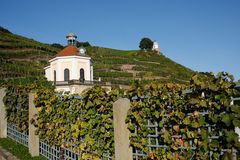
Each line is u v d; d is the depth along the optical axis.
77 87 45.62
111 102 5.93
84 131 6.59
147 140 5.08
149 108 4.96
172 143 4.51
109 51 123.00
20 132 11.02
